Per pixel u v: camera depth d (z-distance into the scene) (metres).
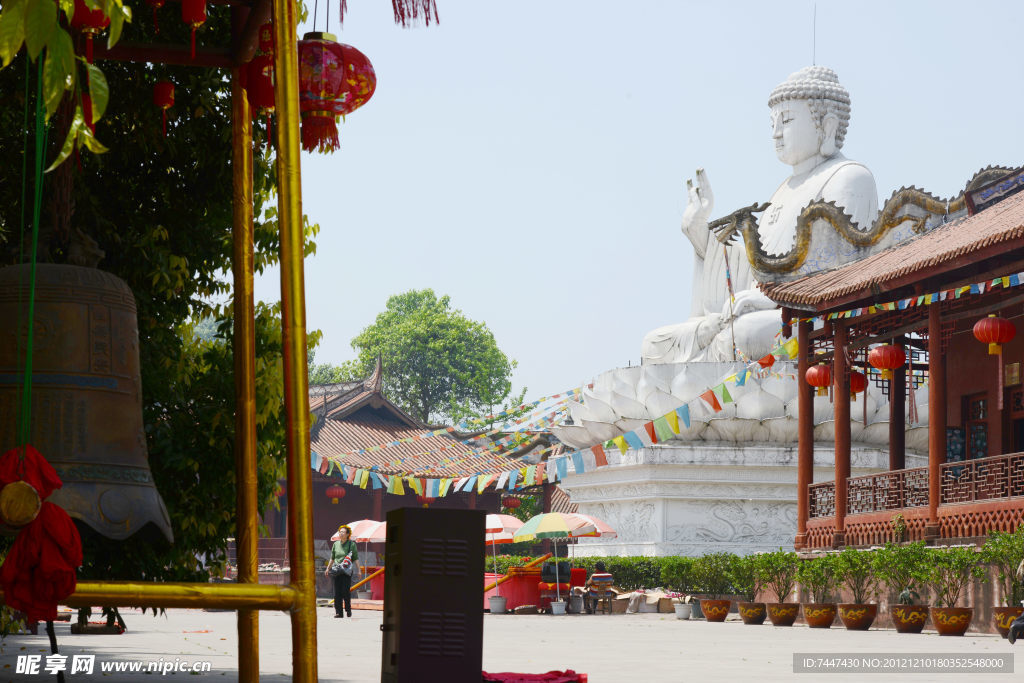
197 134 10.86
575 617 30.94
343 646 18.47
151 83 10.74
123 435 8.20
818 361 30.38
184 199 11.12
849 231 31.19
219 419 10.36
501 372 80.75
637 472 38.50
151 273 10.42
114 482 7.89
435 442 53.38
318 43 8.25
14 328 8.07
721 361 39.09
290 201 7.02
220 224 11.16
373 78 8.44
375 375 55.16
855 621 24.78
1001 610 21.33
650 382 38.56
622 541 39.34
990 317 23.98
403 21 7.75
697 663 15.34
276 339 10.70
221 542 10.59
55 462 7.79
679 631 23.89
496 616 31.00
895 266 26.33
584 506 41.38
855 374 29.25
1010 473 23.83
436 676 8.14
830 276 29.89
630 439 24.83
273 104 8.59
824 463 38.03
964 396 30.08
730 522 37.97
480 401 80.19
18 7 4.54
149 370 10.47
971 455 29.67
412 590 8.18
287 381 6.92
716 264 41.53
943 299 24.70
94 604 6.70
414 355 79.06
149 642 17.98
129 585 6.70
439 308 82.44
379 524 37.56
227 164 10.93
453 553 8.27
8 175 10.59
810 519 29.78
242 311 8.65
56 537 6.68
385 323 81.88
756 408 37.59
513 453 50.22
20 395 7.95
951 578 23.48
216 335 10.91
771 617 26.89
